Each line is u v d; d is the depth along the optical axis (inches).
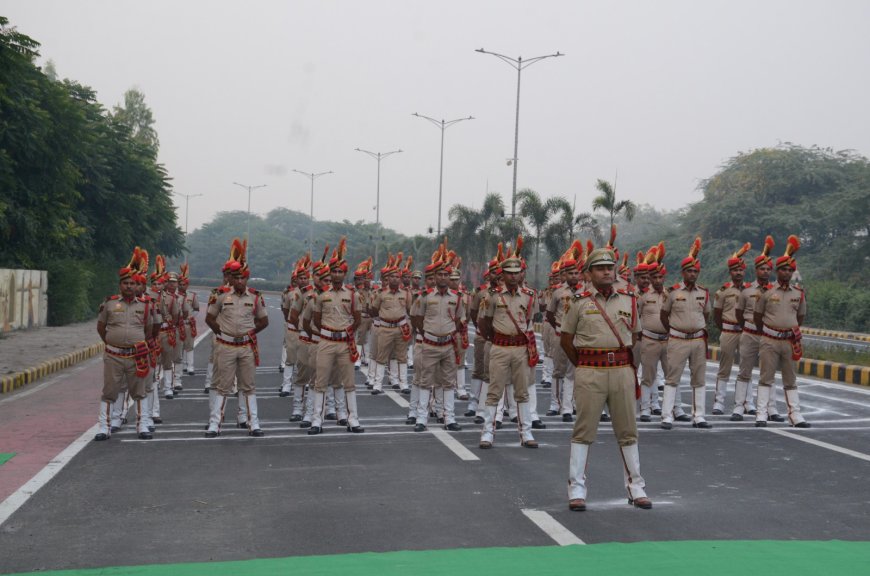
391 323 585.3
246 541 239.5
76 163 1376.7
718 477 324.5
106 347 394.0
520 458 359.3
